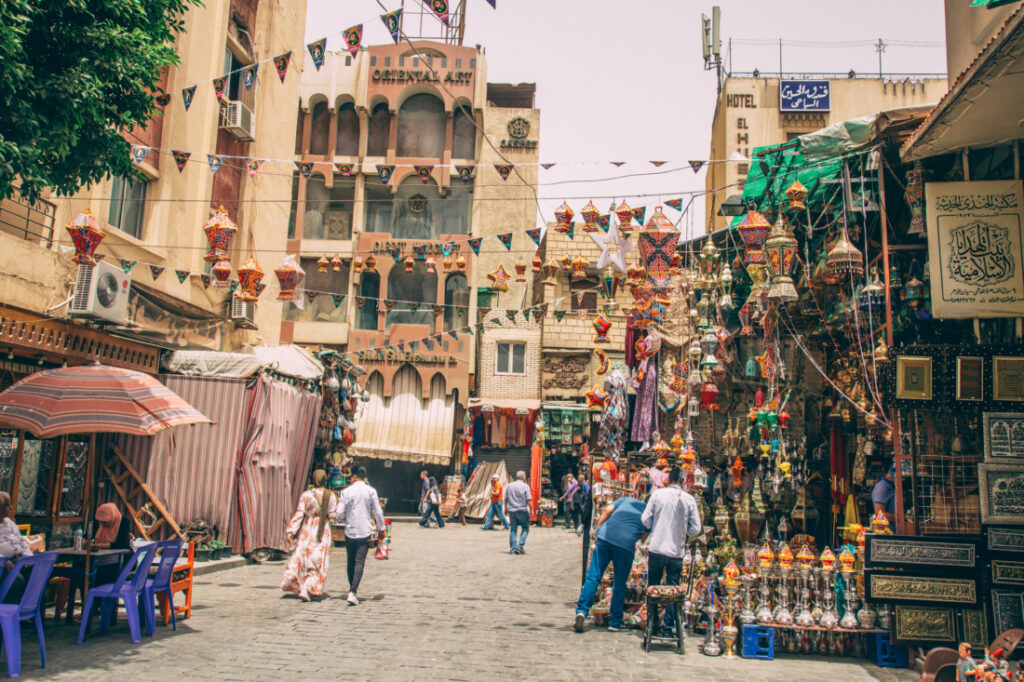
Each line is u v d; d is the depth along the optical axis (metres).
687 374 13.56
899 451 7.54
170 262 13.87
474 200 28.88
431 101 29.83
